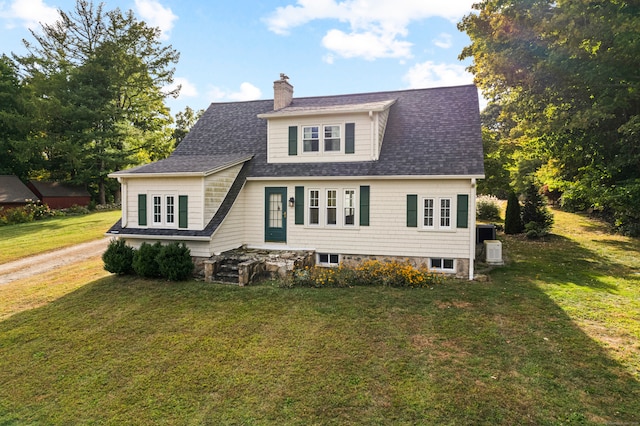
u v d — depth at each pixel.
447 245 12.70
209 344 7.96
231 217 14.10
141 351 7.79
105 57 32.03
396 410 5.57
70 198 34.81
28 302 10.97
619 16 13.30
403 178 12.80
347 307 9.75
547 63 15.35
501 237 19.92
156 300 10.73
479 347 7.43
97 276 13.44
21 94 34.19
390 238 13.31
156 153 39.22
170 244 12.54
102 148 33.12
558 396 5.76
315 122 14.36
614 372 6.36
